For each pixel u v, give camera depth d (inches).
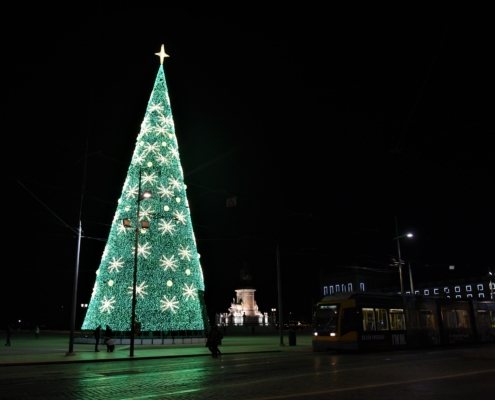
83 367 674.2
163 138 1248.2
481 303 1238.3
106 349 1000.2
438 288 3865.7
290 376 510.6
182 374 557.3
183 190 1254.3
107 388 445.1
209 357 852.0
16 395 407.2
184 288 1167.0
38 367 681.6
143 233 1156.5
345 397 366.9
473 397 364.2
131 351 845.8
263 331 2203.5
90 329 1159.0
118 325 1116.5
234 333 2055.9
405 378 482.0
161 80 1304.1
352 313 912.9
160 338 1171.9
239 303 2377.0
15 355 850.1
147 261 1146.0
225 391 408.5
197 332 1272.1
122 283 1136.2
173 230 1190.3
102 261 1184.8
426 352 890.1
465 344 1143.0
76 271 888.3
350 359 745.0
